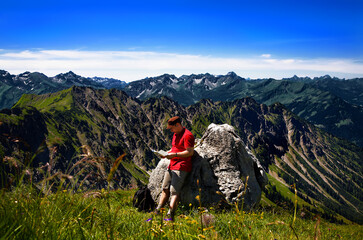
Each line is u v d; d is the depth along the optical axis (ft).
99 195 8.58
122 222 13.16
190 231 12.48
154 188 31.78
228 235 13.29
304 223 23.13
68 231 9.31
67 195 10.79
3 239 7.68
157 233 10.45
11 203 8.68
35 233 8.46
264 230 16.19
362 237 24.06
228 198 30.76
